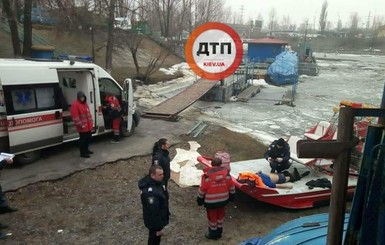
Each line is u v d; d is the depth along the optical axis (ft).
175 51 119.44
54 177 25.81
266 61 125.59
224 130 42.83
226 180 19.13
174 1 157.69
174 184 27.14
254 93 73.87
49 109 28.48
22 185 24.31
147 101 59.62
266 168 28.17
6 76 25.64
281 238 12.35
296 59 101.14
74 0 67.26
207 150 34.99
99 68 33.35
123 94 35.99
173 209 23.38
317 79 107.65
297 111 59.57
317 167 27.17
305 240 11.97
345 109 6.84
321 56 217.77
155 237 16.66
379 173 7.00
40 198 23.43
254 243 13.76
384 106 7.13
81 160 29.45
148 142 35.42
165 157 20.99
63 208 22.48
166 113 45.88
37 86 27.58
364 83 100.32
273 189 23.61
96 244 18.98
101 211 22.43
